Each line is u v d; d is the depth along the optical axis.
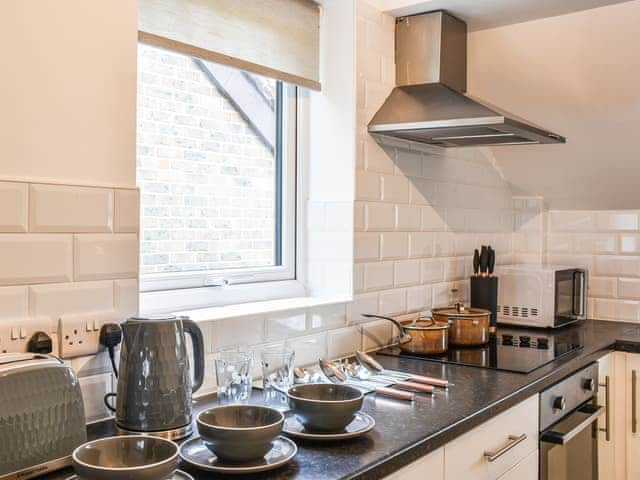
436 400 1.69
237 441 1.18
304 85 2.25
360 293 2.30
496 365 2.10
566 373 2.13
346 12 2.27
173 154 1.99
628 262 3.09
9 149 1.26
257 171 2.29
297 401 1.38
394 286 2.47
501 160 3.15
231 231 2.19
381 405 1.65
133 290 1.49
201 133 2.08
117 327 1.43
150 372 1.34
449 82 2.39
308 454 1.29
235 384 1.60
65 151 1.36
